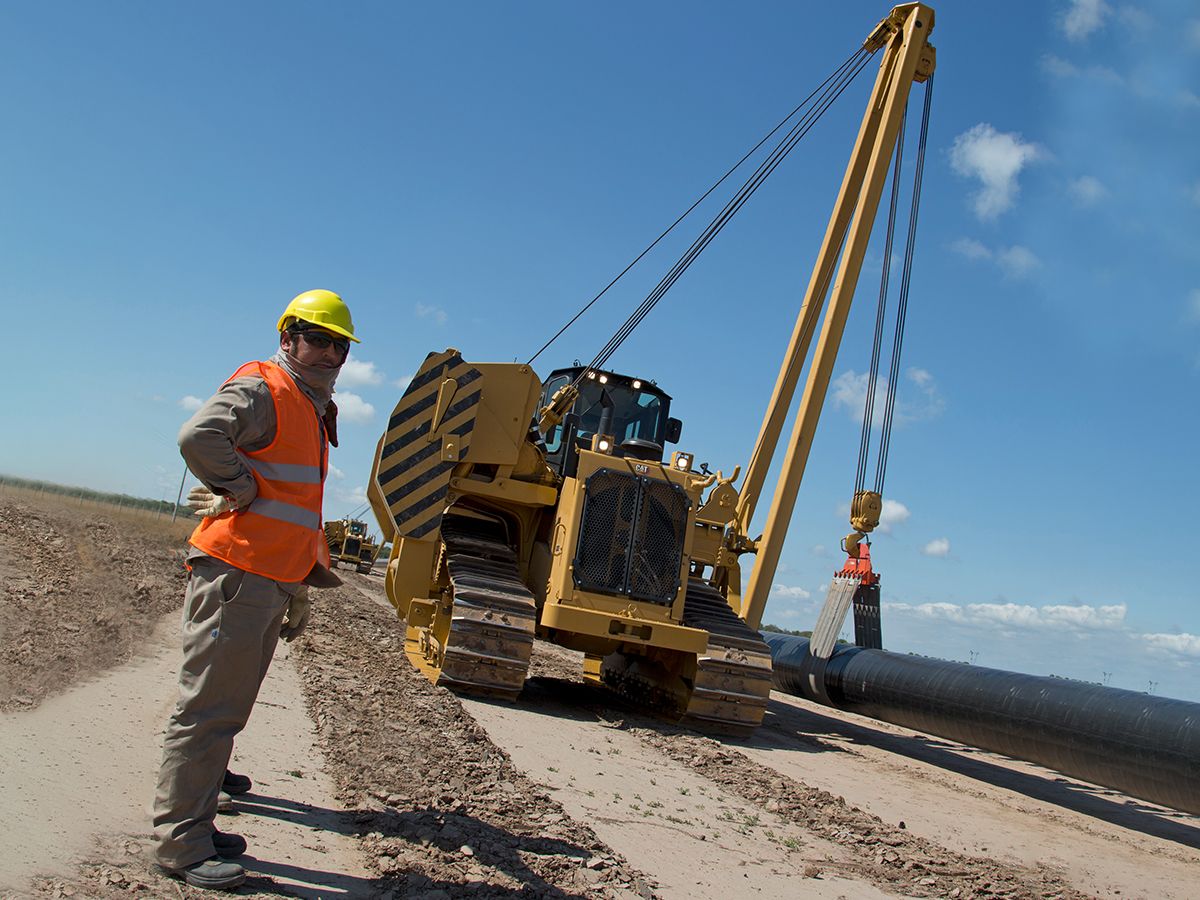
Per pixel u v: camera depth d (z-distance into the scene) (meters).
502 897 4.00
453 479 11.44
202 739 3.61
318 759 6.05
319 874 3.87
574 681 14.91
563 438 12.55
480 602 10.46
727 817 6.68
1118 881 6.73
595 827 5.67
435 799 5.45
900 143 14.70
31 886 3.13
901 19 14.70
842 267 14.38
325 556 4.17
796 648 14.63
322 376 4.07
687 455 11.88
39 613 9.14
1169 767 8.21
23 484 26.58
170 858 3.52
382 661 12.02
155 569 15.90
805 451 14.32
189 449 3.55
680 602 11.34
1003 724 10.09
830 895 5.16
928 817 7.97
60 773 4.42
